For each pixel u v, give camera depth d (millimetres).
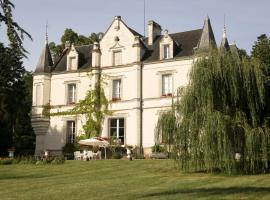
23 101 51969
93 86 38562
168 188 15539
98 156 34500
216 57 20672
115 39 38438
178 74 35250
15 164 28797
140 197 13508
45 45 42094
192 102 20312
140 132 36031
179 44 36781
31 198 14031
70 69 40219
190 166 20125
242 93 20312
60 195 14477
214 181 17266
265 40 32188
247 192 13859
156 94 35906
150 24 38625
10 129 46406
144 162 25719
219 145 18844
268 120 20406
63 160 28391
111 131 37688
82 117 38844
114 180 18734
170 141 20688
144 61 36844
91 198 13617
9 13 8328
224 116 19344
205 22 35688
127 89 37219
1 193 15523
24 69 46562
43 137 40344
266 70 21578
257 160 19297
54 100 40406
